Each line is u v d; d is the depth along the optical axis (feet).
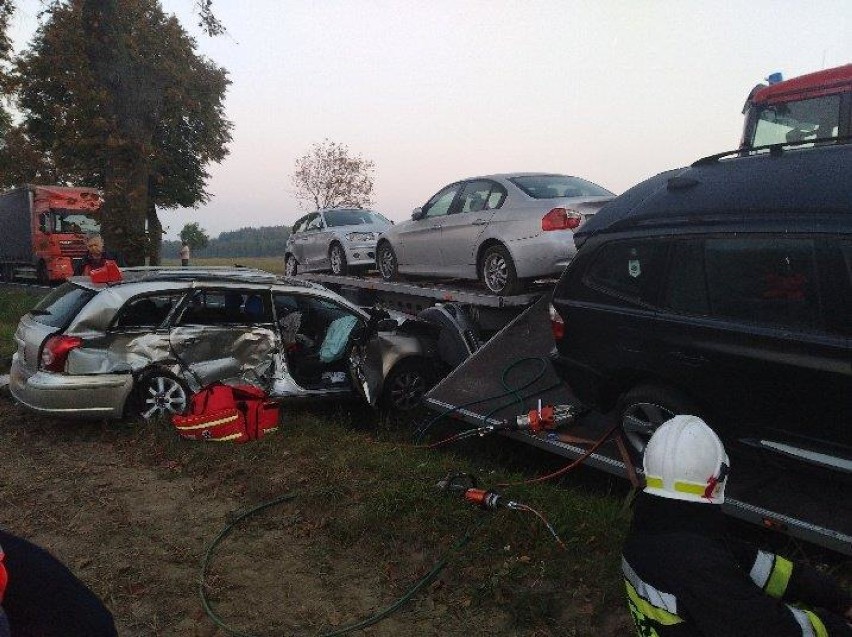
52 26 44.98
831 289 12.69
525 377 21.27
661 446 6.16
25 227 80.69
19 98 60.29
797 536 12.58
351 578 14.11
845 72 25.57
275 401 24.04
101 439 22.35
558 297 18.15
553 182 29.32
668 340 15.16
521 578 13.30
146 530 16.26
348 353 24.91
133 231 47.88
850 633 5.87
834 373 12.44
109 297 22.56
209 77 122.01
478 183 30.73
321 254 44.04
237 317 24.14
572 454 17.33
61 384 21.83
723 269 14.48
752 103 28.27
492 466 20.39
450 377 22.76
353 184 115.24
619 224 16.96
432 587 13.46
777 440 13.56
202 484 18.78
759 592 5.80
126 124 46.62
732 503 13.53
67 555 15.16
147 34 46.37
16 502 17.89
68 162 49.67
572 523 14.82
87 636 5.68
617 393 17.13
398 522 15.70
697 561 5.77
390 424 24.90
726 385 14.20
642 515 6.25
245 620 12.80
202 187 132.98
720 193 15.23
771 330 13.39
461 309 28.25
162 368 22.97
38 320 23.45
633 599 6.27
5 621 5.14
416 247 34.30
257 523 16.46
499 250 28.53
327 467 18.84
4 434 23.09
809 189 13.73
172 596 13.61
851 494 12.77
